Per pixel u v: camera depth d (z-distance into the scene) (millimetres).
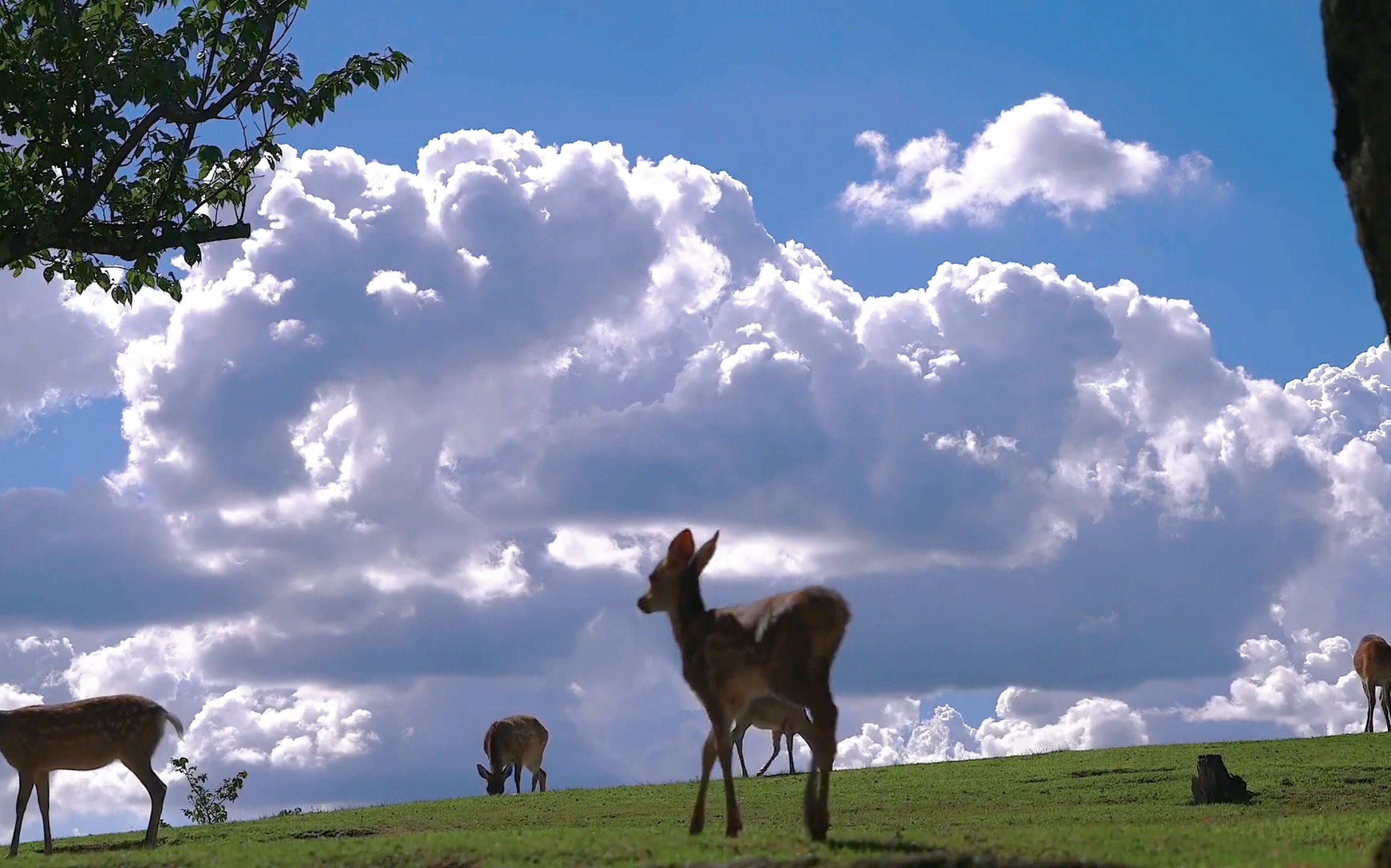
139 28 20062
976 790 28312
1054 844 13266
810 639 13180
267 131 20500
